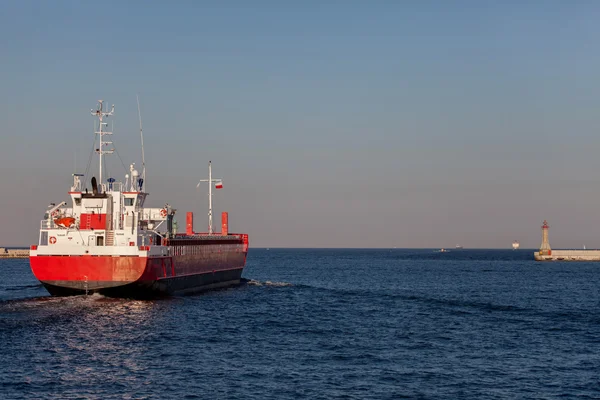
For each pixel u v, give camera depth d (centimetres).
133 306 7256
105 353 4953
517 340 5953
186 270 8781
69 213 7638
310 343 5672
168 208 9294
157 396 3947
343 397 4003
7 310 6412
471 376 4556
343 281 14512
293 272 18925
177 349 5203
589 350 5497
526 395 4109
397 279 15462
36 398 3841
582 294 10988
